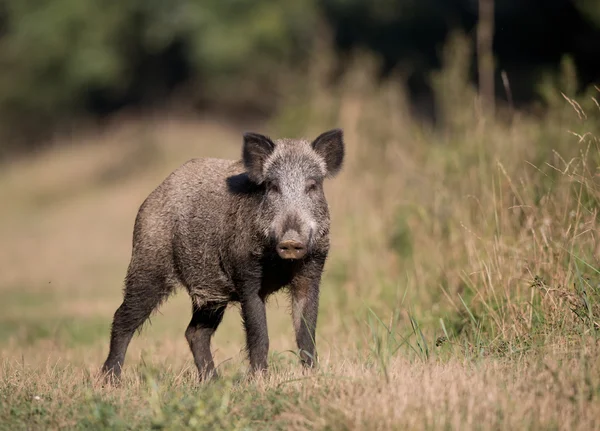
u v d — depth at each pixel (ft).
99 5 331.36
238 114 323.78
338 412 42.65
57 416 46.01
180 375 56.90
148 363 65.82
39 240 191.11
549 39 288.10
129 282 63.82
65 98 351.05
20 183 289.12
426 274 73.82
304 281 59.00
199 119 307.37
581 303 53.72
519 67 282.36
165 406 46.37
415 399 43.45
